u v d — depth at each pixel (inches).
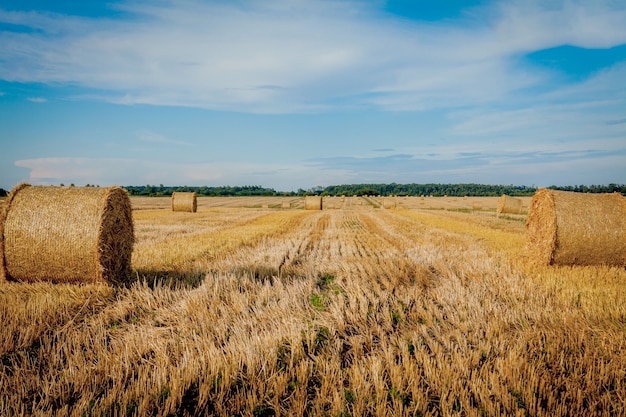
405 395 157.2
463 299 261.6
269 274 341.1
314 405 151.0
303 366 171.8
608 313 230.8
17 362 177.3
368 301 268.8
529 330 211.0
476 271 347.9
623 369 169.3
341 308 251.9
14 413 140.3
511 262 406.0
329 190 5546.3
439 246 530.0
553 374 167.8
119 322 233.9
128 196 333.1
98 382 162.2
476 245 539.8
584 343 193.6
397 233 724.0
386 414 143.8
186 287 297.4
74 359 179.2
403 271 353.4
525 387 157.2
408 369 169.8
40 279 297.7
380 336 209.9
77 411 139.6
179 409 146.3
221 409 145.6
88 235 288.0
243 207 2097.7
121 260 323.9
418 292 283.9
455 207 1995.6
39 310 224.7
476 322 223.1
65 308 236.4
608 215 374.9
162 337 209.3
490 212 1550.2
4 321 208.5
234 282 303.9
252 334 206.7
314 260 429.7
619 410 142.8
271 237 639.1
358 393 155.8
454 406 151.3
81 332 209.3
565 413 141.9
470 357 179.5
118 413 142.4
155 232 675.4
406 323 232.8
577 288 292.8
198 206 2183.8
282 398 157.2
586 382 161.5
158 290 277.1
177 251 446.3
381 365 175.3
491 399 152.7
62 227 288.8
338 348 197.2
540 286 295.7
